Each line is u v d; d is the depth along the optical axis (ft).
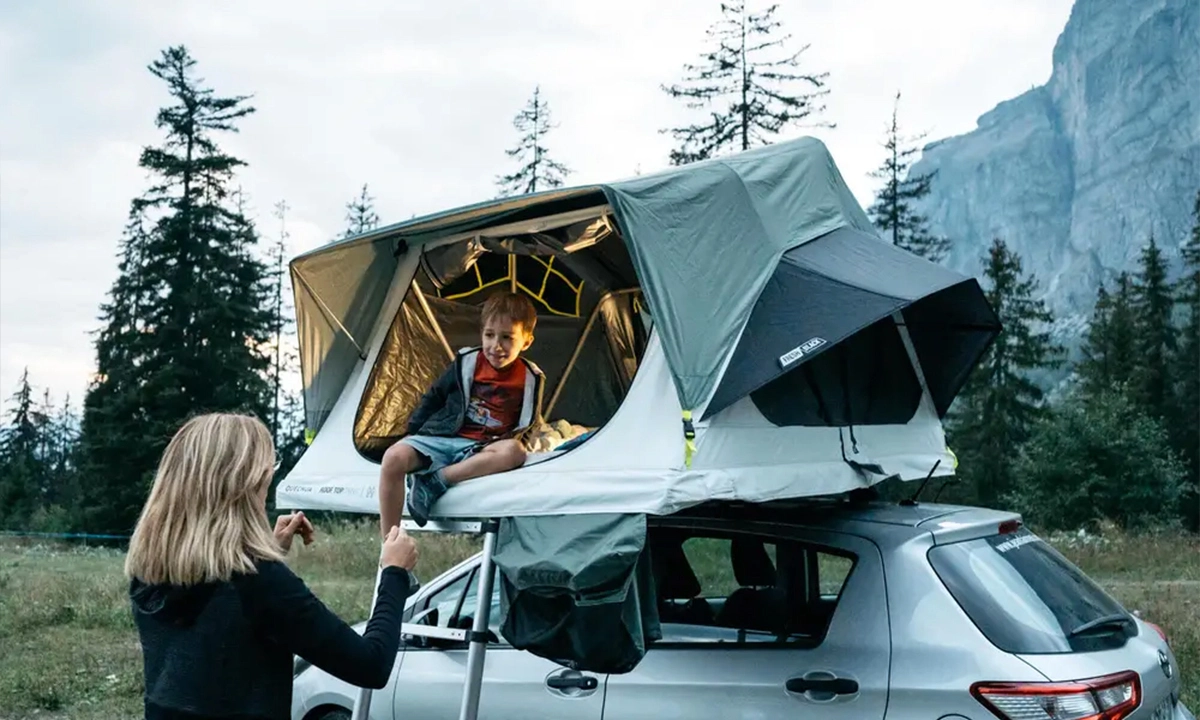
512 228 16.58
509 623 13.25
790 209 16.90
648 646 13.51
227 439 8.70
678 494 12.79
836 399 15.96
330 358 18.33
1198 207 248.11
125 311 154.81
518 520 13.76
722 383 13.67
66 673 29.53
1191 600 37.76
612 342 20.54
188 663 8.36
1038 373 239.50
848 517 14.17
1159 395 193.98
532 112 183.62
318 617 8.54
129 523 131.95
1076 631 12.72
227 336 148.25
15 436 262.88
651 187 14.32
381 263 18.25
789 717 12.98
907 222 186.60
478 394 15.78
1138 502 111.65
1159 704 12.88
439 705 15.92
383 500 14.49
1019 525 14.82
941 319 18.90
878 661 12.69
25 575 52.21
